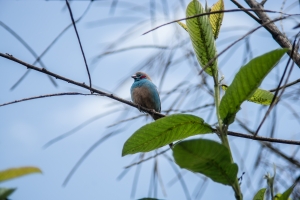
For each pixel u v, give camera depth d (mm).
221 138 3922
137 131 4227
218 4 5055
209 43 4305
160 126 4188
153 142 4328
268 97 5234
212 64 4262
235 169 3490
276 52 3664
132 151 4379
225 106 3914
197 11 4402
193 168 3482
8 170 2684
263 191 4027
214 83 4242
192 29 4363
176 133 4254
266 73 3768
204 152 3344
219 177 3535
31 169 2729
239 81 3824
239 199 3531
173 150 3318
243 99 3865
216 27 4941
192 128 4207
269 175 3910
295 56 5402
